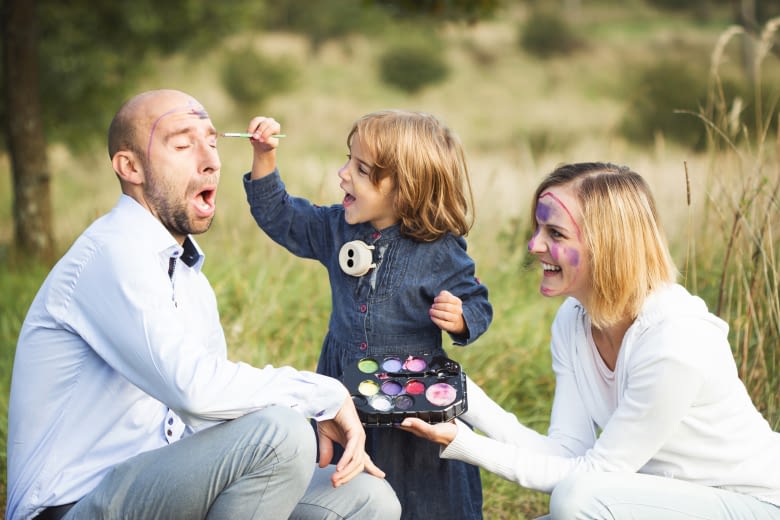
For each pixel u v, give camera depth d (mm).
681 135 16859
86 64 9555
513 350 4715
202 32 10133
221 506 2469
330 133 22141
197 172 2764
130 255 2547
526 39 32656
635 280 2729
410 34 30281
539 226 2873
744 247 3967
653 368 2631
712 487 2695
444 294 2990
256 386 2512
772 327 3641
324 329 4891
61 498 2557
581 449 2955
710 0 38438
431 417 2701
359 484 2693
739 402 2699
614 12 38906
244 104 23891
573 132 20531
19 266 7078
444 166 3080
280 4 33094
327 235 3326
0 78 8891
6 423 4156
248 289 5160
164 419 2740
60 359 2602
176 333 2498
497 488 3771
